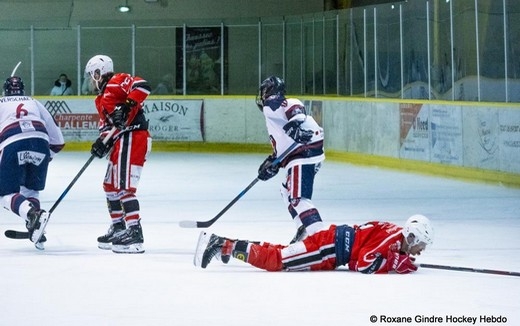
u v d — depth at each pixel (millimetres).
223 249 12812
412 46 32812
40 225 14773
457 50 30312
